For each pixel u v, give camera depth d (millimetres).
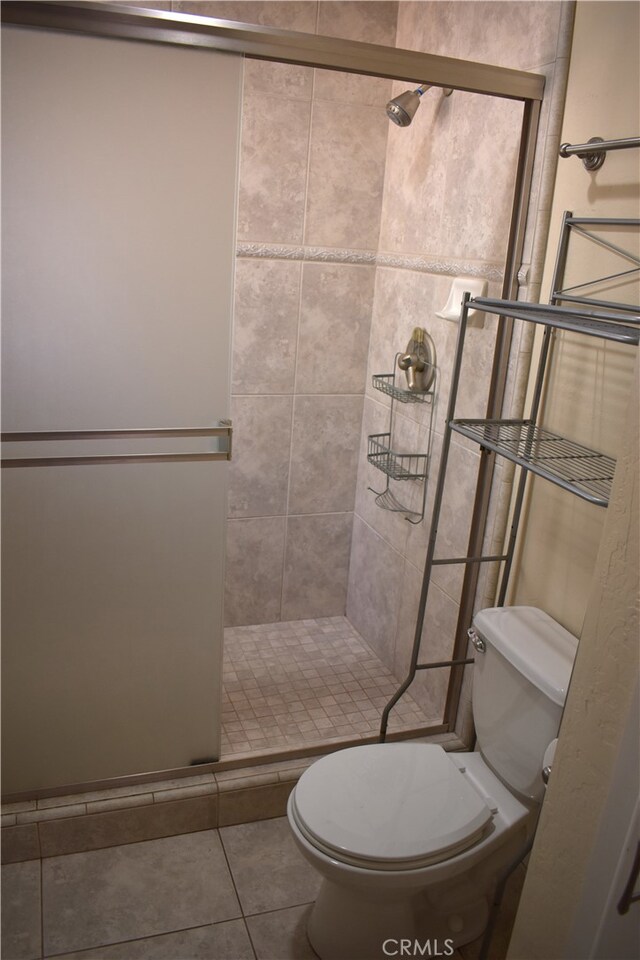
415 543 2471
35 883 1853
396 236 2510
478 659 1852
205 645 1958
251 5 2299
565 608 1812
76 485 1726
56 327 1612
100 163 1546
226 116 1599
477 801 1653
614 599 977
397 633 2621
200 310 1700
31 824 1886
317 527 2918
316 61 1613
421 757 1777
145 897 1837
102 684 1896
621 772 965
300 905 1852
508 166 1892
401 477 2447
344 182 2539
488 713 1801
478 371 2057
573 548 1770
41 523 1728
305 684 2566
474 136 2031
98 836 1957
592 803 1033
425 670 2426
